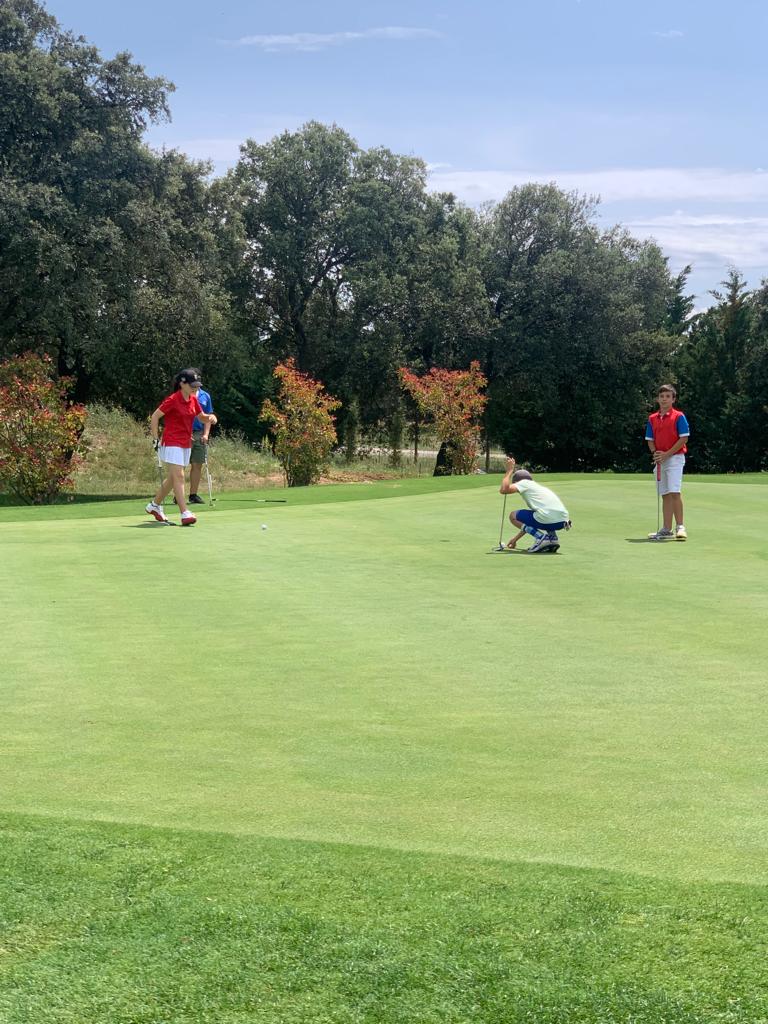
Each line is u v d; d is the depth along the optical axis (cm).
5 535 1109
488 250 4284
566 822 341
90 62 2738
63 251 2480
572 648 605
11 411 2048
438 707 481
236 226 3556
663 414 1123
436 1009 222
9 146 2662
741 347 4794
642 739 434
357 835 328
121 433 3534
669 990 228
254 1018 219
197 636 632
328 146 4112
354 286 3916
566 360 4294
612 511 1412
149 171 2806
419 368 4144
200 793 369
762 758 409
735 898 271
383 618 692
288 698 496
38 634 634
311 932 252
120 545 1038
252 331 4334
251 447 3788
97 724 454
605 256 4259
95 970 236
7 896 270
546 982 231
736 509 1435
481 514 1355
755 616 700
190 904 266
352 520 1283
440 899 271
